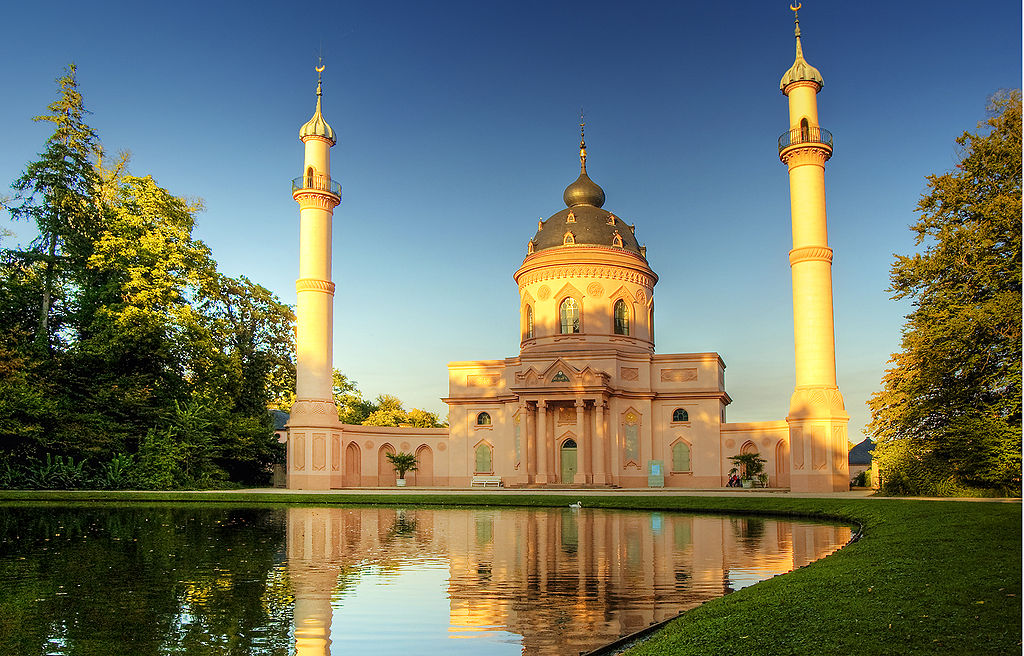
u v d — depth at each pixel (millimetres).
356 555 21734
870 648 9125
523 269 73000
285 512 38531
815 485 49594
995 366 38812
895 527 23078
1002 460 37344
